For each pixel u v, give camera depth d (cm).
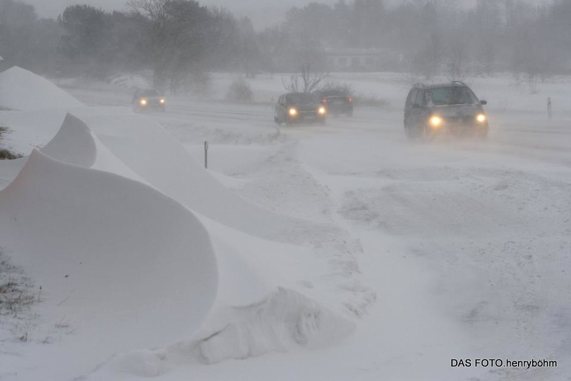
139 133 3153
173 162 2991
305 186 3397
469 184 3181
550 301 1902
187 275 1686
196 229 1775
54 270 1898
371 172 3947
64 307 1711
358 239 2544
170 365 1406
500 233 2581
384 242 2616
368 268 2294
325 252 2303
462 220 2753
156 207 1894
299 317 1617
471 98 5078
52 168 2191
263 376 1405
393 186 3284
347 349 1609
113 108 3591
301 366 1480
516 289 2014
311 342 1605
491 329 1762
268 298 1581
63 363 1391
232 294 1597
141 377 1338
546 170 3531
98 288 1777
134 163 2933
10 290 1772
